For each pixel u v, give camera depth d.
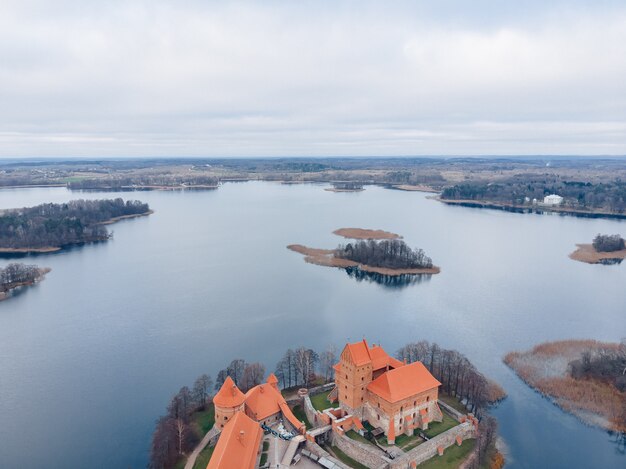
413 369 131.50
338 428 126.38
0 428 142.25
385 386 125.31
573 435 138.88
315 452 120.25
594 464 126.69
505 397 158.00
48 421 145.75
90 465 126.31
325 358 168.25
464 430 128.25
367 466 116.50
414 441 124.06
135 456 129.75
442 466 117.00
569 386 160.75
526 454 130.38
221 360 182.62
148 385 165.75
